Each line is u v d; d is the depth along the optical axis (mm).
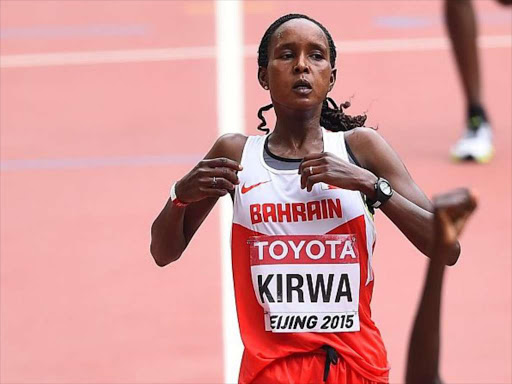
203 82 38906
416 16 45625
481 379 19875
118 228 27406
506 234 26062
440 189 29266
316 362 12469
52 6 49219
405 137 33375
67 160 32688
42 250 26297
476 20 29156
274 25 12820
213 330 21922
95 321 22594
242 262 12641
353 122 13812
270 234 12508
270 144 12828
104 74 40625
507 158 31297
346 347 12477
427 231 12250
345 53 41531
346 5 46938
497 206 27828
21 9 48938
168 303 23172
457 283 23656
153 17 46812
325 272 12430
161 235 12914
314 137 12820
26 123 36219
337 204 12391
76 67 41531
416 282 23625
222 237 26078
